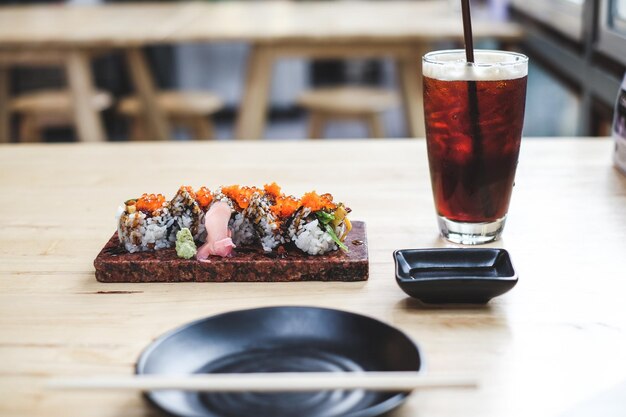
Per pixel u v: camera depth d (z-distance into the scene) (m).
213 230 0.88
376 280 0.88
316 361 0.74
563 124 2.10
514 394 0.71
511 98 0.90
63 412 0.70
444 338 0.78
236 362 0.75
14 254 0.94
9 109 3.06
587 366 0.74
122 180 1.17
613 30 1.66
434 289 0.81
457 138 0.92
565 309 0.82
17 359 0.76
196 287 0.87
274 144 1.33
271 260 0.87
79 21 2.98
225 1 4.03
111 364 0.75
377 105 2.78
